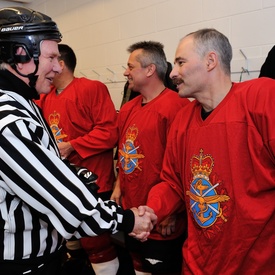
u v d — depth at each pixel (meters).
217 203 1.13
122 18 2.60
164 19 2.28
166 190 1.37
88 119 2.11
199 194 1.18
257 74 1.82
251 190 1.07
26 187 0.90
